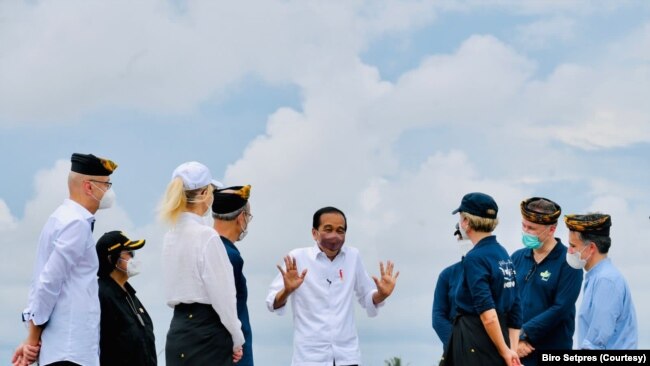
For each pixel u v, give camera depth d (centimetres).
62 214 698
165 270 721
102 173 715
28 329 690
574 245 791
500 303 724
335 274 862
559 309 827
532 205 841
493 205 736
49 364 683
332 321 852
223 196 756
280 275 855
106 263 787
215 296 703
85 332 693
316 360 845
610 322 768
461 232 745
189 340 707
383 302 859
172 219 713
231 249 743
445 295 846
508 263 734
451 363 745
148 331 793
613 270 781
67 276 692
